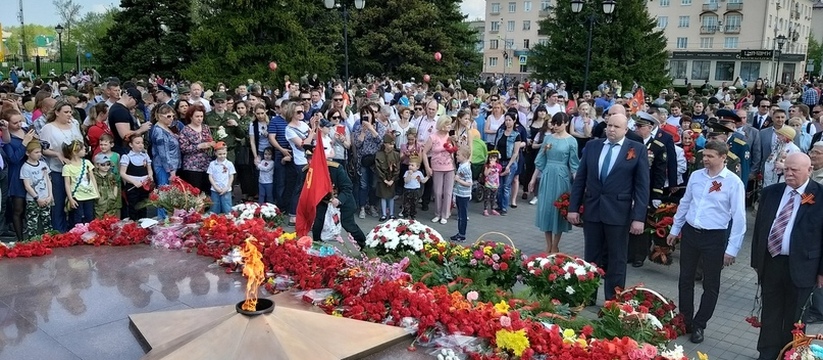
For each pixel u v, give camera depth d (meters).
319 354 3.55
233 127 9.80
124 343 3.87
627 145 5.87
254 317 3.76
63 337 3.94
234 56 27.98
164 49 34.09
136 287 4.85
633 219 5.85
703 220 5.37
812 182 4.79
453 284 5.03
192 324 3.92
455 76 38.44
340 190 7.14
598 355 3.58
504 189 10.36
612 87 25.88
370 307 4.25
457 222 9.80
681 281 5.60
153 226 6.21
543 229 7.45
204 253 5.68
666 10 69.50
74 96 11.00
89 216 7.81
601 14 36.12
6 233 8.03
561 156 7.29
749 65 64.81
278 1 29.06
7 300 4.52
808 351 3.64
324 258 5.06
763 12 64.69
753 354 5.30
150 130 8.71
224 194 8.63
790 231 4.79
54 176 7.69
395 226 6.06
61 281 4.95
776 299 4.95
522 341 3.68
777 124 9.66
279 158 9.23
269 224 6.83
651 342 4.27
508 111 10.81
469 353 3.77
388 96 18.94
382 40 35.56
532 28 76.19
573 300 5.29
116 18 35.53
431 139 9.56
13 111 7.70
